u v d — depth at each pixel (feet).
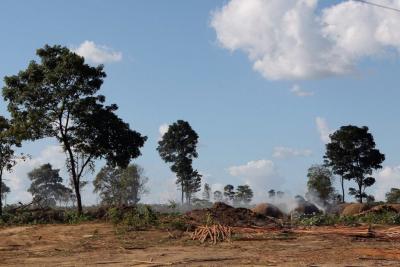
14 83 121.60
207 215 91.97
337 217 106.42
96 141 123.95
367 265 48.91
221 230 77.20
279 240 71.00
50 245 71.67
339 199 196.13
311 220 100.42
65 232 86.28
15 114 120.88
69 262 54.34
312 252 58.90
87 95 123.95
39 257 59.26
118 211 99.09
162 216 98.94
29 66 122.11
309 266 48.34
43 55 122.83
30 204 132.16
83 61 121.80
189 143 234.17
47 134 122.01
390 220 98.27
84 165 124.06
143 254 59.57
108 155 127.75
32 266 51.96
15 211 124.36
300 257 54.90
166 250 63.10
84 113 122.21
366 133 226.17
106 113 124.88
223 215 98.12
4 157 129.39
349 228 83.82
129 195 199.31
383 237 72.23
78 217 106.93
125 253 60.95
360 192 225.76
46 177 272.92
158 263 52.21
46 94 120.47
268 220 101.50
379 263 50.08
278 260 52.90
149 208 93.71
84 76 121.08
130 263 52.60
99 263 53.01
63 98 120.67
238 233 77.51
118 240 74.38
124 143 126.82
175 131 233.96
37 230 90.63
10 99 122.11
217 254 58.49
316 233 76.48
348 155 224.74
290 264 50.06
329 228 84.28
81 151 124.98
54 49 123.95
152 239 74.95
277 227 88.12
